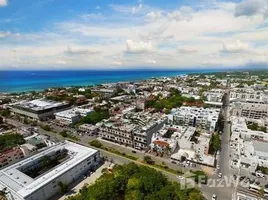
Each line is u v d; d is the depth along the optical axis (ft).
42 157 355.77
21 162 335.26
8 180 289.12
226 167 364.58
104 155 418.72
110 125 499.51
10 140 445.78
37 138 470.39
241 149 383.86
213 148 427.74
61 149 390.21
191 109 636.89
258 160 350.02
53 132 558.97
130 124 501.97
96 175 347.36
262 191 286.66
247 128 500.33
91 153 373.20
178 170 353.92
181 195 253.65
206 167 364.79
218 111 611.06
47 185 285.64
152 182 274.98
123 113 645.92
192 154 392.88
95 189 266.16
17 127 584.40
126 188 278.26
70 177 324.39
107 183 277.23
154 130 485.56
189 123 566.77
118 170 325.62
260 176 329.93
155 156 412.36
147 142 444.55
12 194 267.80
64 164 333.42
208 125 542.57
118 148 455.22
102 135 511.40
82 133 547.08
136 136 447.42
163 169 358.02
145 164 377.30
